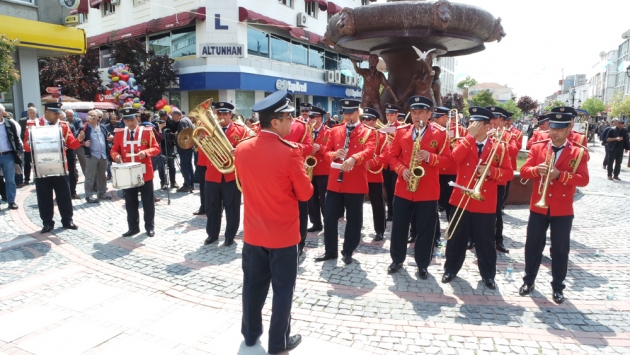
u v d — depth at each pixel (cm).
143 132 639
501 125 633
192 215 789
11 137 796
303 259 558
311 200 681
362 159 500
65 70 2044
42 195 648
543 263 557
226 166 556
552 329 382
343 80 2947
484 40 912
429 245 493
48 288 458
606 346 355
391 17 790
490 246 464
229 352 339
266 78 2197
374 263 546
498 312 413
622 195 1028
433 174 489
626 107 3638
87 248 590
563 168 430
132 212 646
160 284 470
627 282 491
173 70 2072
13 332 367
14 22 1266
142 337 361
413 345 352
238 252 579
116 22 2442
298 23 2466
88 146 865
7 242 611
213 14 1992
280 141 317
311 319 395
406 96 933
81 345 348
